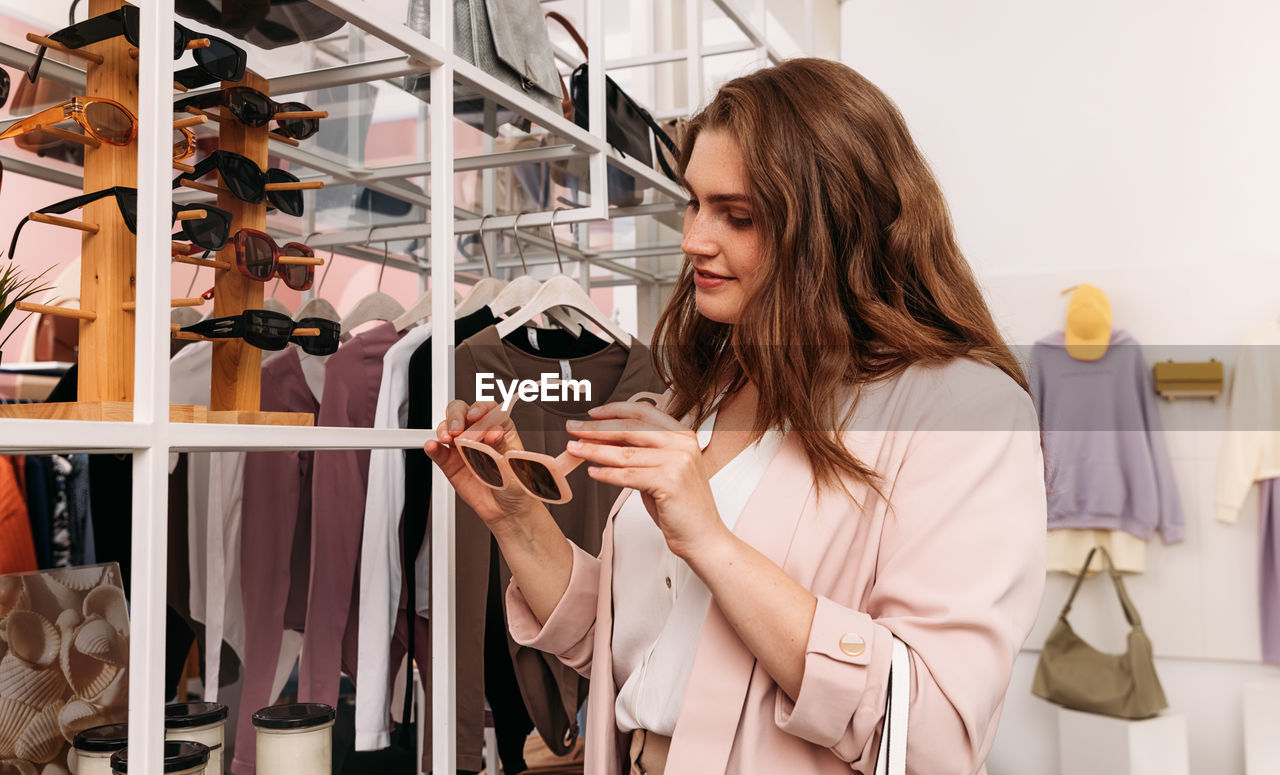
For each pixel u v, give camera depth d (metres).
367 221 2.21
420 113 1.84
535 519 1.10
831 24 3.92
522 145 1.82
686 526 0.80
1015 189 3.62
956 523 0.82
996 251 3.65
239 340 1.04
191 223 0.95
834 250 0.93
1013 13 3.63
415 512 1.52
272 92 1.31
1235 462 3.23
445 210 1.24
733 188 0.94
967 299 0.97
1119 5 3.48
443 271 1.24
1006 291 3.60
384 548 1.56
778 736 0.86
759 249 0.95
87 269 0.87
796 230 0.90
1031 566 0.83
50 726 1.00
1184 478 3.36
